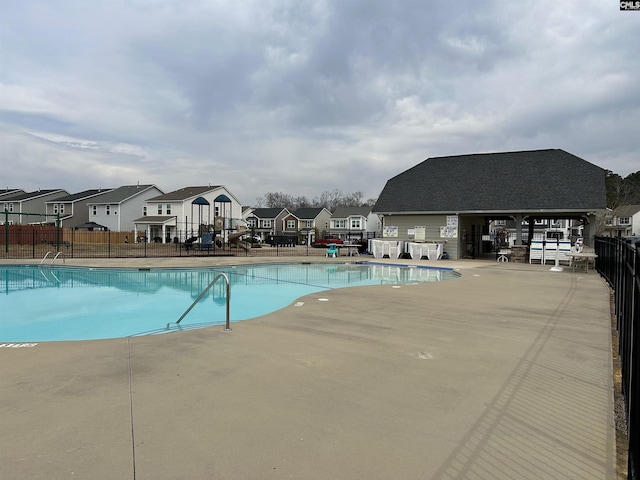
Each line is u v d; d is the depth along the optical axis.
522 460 2.65
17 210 54.44
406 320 6.86
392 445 2.82
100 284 14.05
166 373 4.21
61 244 34.78
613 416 3.31
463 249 24.17
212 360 4.66
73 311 9.40
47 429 2.99
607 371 4.37
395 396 3.67
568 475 2.49
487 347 5.25
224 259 22.31
